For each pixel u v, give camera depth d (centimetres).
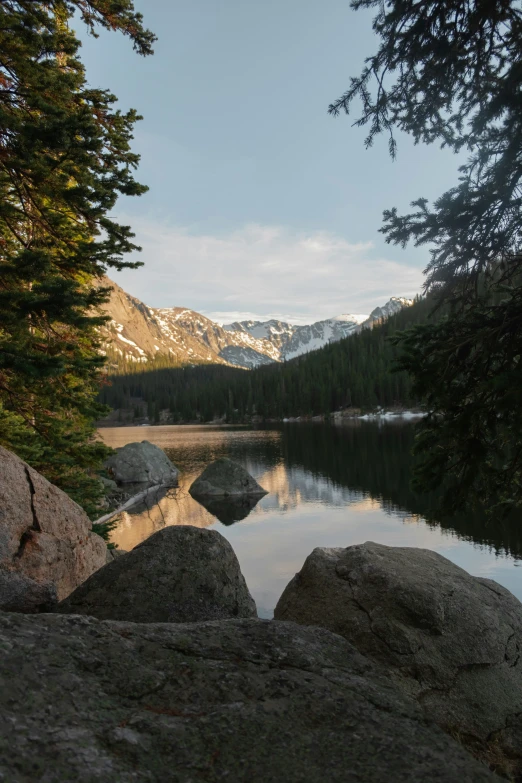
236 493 2669
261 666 224
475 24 430
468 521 1880
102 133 666
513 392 420
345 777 161
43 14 659
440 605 461
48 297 644
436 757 173
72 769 143
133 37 840
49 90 705
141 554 448
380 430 7262
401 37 458
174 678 207
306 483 2933
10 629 215
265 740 175
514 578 1248
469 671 432
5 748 145
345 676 226
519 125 443
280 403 13388
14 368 652
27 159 664
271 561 1455
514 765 375
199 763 162
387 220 505
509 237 484
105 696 187
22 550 490
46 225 807
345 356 14588
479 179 491
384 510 2138
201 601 423
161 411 17150
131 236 771
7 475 518
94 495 1198
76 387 863
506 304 510
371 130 520
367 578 489
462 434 488
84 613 411
